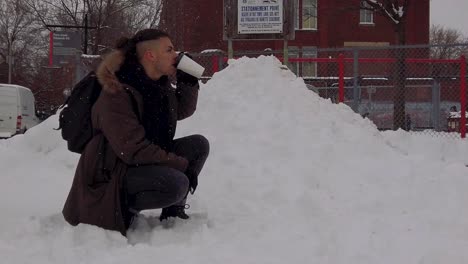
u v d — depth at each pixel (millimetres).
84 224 3594
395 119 12508
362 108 12734
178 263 3146
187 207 4250
